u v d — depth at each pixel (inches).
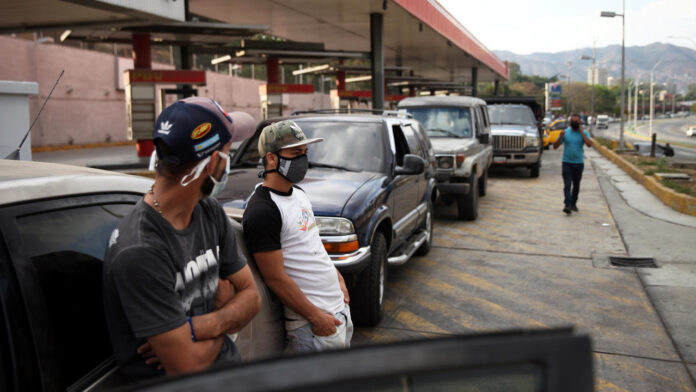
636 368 169.2
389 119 241.1
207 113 61.8
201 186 64.7
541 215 427.5
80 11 423.8
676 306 223.6
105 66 1161.4
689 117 7052.2
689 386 158.1
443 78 2253.9
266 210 105.1
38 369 57.9
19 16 448.8
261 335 102.1
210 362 66.3
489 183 623.5
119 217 75.7
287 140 106.0
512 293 242.4
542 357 32.0
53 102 1020.5
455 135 443.5
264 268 104.9
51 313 61.5
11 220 60.3
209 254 70.1
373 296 194.5
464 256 306.5
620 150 1032.8
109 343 70.4
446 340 32.3
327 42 1131.9
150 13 403.9
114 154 887.1
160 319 60.3
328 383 30.3
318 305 111.5
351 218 178.2
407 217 246.7
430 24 861.8
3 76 910.4
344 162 220.8
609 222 398.3
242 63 1019.3
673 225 385.7
